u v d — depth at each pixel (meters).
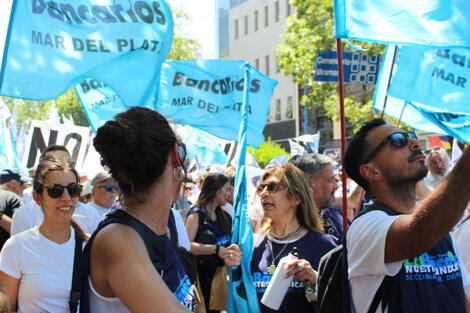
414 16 2.98
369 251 1.97
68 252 3.05
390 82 4.26
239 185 3.46
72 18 4.00
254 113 6.08
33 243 2.99
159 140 1.61
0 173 6.74
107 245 1.50
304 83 21.27
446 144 14.64
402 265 1.99
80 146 7.59
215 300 4.71
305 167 3.86
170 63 5.81
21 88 3.75
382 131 2.15
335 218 3.79
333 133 35.94
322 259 2.37
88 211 4.20
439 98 4.08
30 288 2.93
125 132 1.58
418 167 2.11
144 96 4.34
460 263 2.23
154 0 4.33
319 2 19.52
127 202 1.65
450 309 2.04
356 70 5.14
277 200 3.28
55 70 3.91
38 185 3.06
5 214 5.66
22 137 9.48
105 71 4.18
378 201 2.16
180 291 1.66
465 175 1.72
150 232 1.59
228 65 5.97
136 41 4.25
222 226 5.18
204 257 4.83
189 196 8.55
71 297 2.95
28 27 3.79
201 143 8.35
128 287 1.43
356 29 3.00
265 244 3.33
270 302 2.89
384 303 1.98
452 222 1.75
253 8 43.66
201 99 5.86
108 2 4.15
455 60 4.02
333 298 2.26
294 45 20.44
